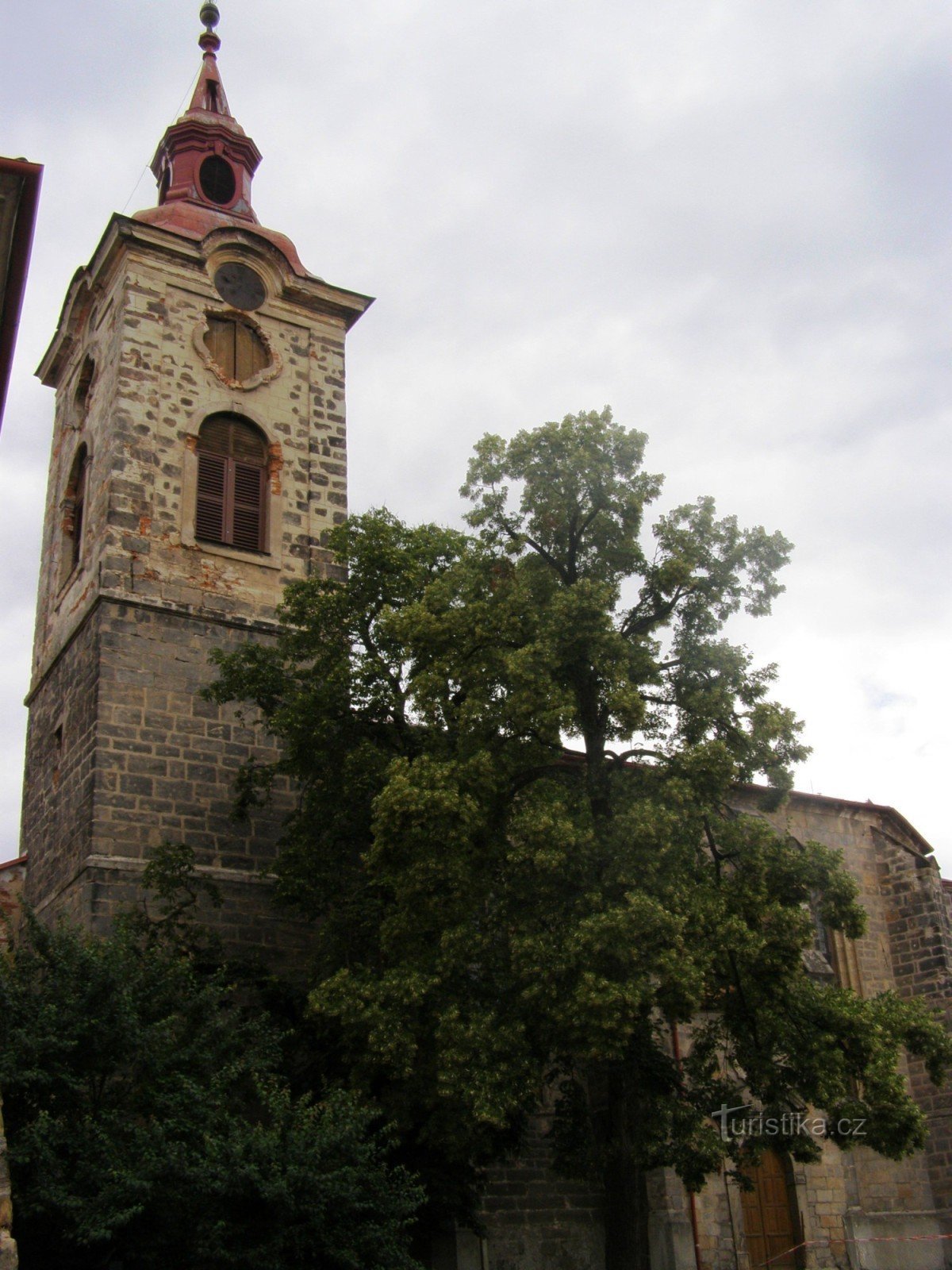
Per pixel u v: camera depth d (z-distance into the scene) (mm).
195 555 32500
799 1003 22812
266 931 29188
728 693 23688
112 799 28703
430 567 28734
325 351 37469
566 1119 24531
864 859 40875
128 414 33094
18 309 18703
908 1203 36125
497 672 23547
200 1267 19234
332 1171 19516
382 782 25031
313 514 35062
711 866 23453
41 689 34156
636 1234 22219
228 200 39719
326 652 27547
